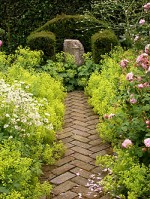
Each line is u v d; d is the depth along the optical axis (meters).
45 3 9.05
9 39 9.35
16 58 7.73
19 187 3.30
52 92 5.83
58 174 4.05
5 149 3.63
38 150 4.08
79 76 7.50
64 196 3.63
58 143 4.83
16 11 9.20
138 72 4.19
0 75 5.88
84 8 8.97
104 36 7.43
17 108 3.95
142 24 6.35
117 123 4.20
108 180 3.53
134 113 3.87
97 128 5.15
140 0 8.28
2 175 3.19
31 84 5.63
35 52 7.35
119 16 8.30
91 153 4.54
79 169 4.16
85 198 3.59
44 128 4.37
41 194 3.46
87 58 7.76
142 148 3.56
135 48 6.45
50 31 8.38
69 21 8.34
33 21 9.19
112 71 6.42
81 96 6.96
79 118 5.76
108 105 5.20
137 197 3.28
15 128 3.83
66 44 8.03
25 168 3.34
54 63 7.54
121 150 3.80
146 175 3.39
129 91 3.90
